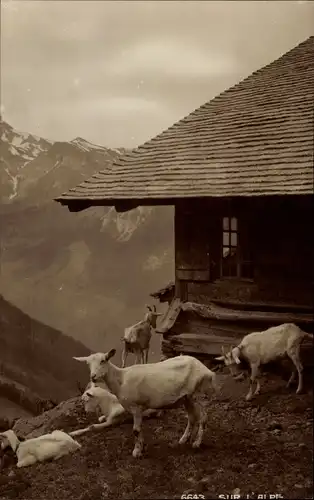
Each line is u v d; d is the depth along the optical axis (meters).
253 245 10.02
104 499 6.62
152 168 10.68
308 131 9.55
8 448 8.27
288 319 9.35
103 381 7.32
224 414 8.34
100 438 8.32
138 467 7.16
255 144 9.94
